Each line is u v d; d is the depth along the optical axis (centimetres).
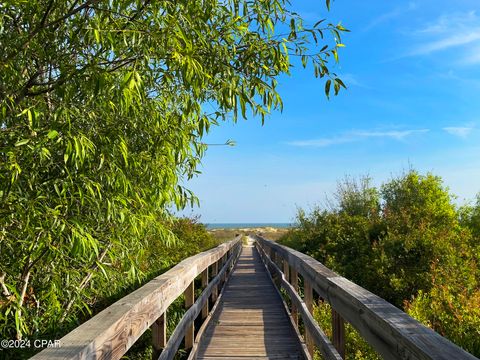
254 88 303
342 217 1168
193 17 287
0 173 262
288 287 579
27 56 287
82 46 289
